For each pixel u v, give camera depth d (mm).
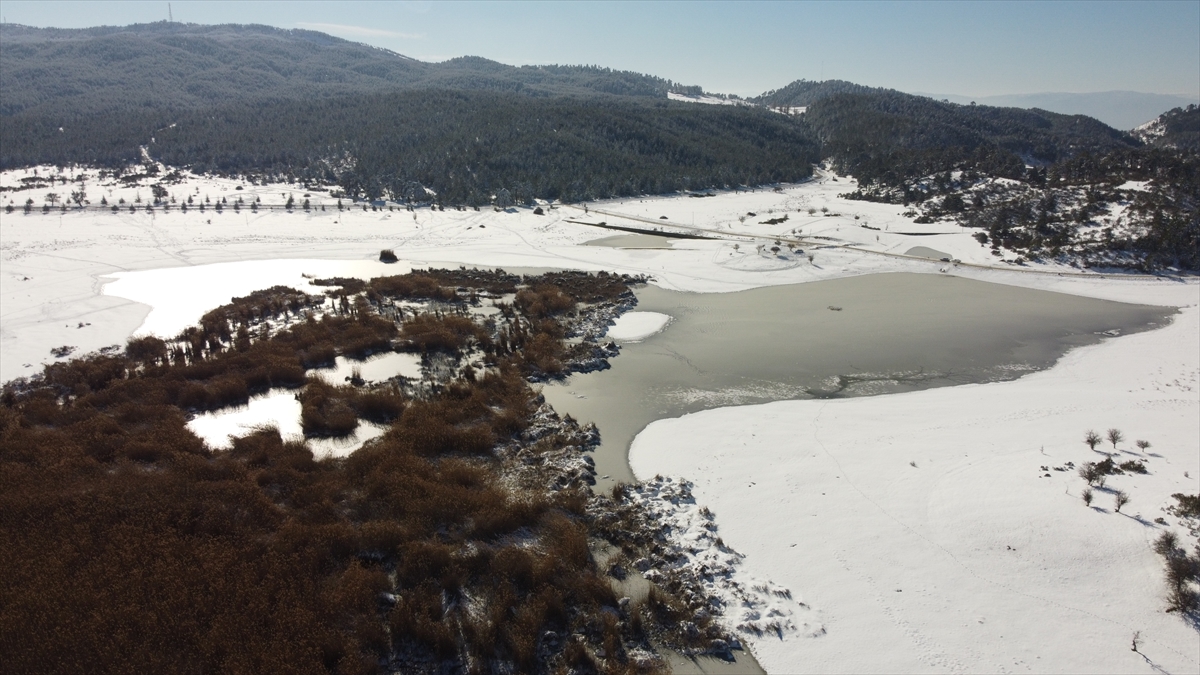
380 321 47875
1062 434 31297
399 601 21266
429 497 26516
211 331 46125
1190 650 18656
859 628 20109
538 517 25781
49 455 29281
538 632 20297
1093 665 18391
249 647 19141
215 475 28250
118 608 20375
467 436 31500
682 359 42688
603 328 48438
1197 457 28250
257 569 22438
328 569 22922
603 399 36812
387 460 29234
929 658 18891
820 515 25391
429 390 37719
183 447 30422
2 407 33750
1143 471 27141
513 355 42625
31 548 23094
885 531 24328
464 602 21578
